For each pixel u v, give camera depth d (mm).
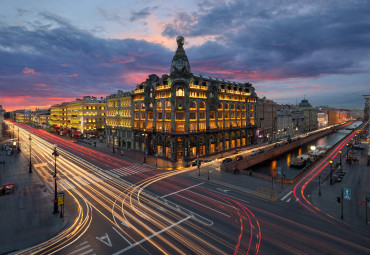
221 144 74750
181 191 33781
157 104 66375
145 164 54906
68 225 22562
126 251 18062
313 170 48625
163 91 63844
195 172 46156
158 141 66188
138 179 40875
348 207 27547
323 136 160500
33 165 51281
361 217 24547
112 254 17656
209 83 68125
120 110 85750
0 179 38719
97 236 20406
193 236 20359
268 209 26891
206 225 22531
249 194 32531
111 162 56844
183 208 27016
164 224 22766
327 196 31656
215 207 27406
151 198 30562
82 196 31250
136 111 76250
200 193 32875
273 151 78062
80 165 52375
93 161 57531
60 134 126125
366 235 20656
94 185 36688
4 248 18203
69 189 34406
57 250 18188
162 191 33719
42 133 137125
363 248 18516
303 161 67375
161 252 17859
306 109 172875
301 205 28281
